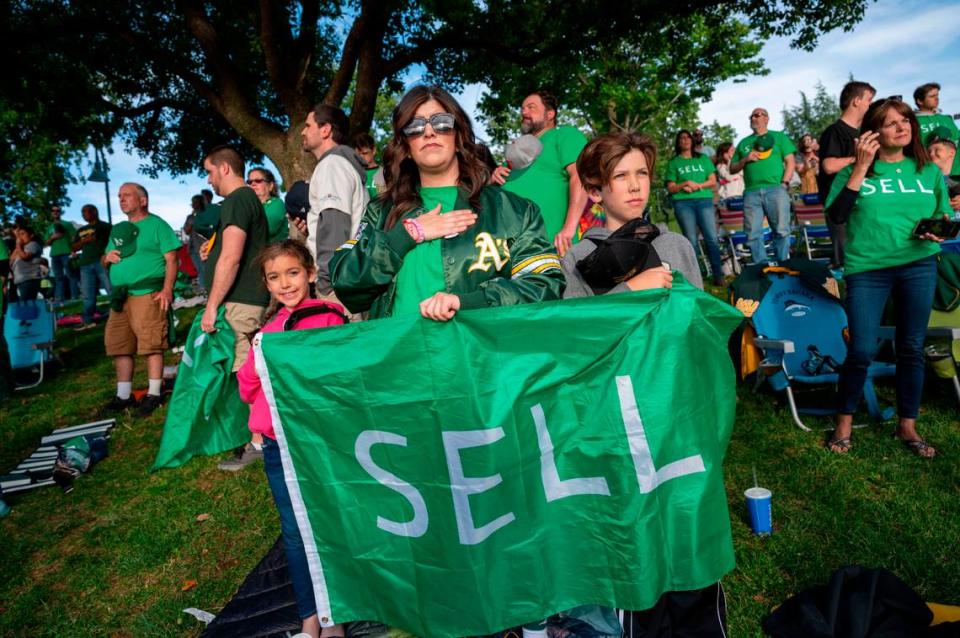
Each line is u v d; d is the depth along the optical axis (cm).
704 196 889
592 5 1217
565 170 412
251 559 351
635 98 2006
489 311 213
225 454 510
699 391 217
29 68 1272
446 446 215
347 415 223
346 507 227
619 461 212
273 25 1096
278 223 604
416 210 240
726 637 237
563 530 215
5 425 681
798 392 516
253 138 1180
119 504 445
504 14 1258
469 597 214
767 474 381
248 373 250
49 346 845
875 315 388
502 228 234
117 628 310
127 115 1443
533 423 213
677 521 212
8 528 427
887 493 343
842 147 455
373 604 229
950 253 455
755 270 527
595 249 244
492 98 1499
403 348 218
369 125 1169
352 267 234
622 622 227
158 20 1364
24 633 312
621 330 214
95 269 1251
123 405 669
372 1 1059
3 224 2939
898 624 233
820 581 276
